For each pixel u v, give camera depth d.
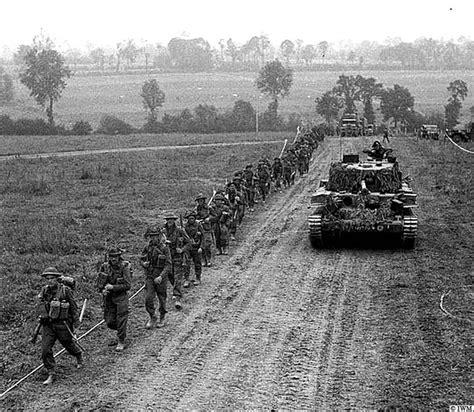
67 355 10.96
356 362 10.24
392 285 14.28
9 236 20.25
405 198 17.84
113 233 20.50
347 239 19.25
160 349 11.09
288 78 97.44
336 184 19.00
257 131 79.81
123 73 185.12
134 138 71.44
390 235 18.34
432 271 15.31
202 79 168.50
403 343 10.89
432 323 11.75
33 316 12.85
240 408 8.85
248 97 133.75
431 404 8.73
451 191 27.11
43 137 74.31
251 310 12.98
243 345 11.13
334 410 8.70
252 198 24.62
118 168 39.53
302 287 14.48
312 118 101.81
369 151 21.92
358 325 11.90
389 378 9.60
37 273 16.06
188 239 13.76
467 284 14.13
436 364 9.98
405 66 193.62
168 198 27.84
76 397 9.36
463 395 8.96
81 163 44.00
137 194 29.31
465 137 58.09
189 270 14.69
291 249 18.33
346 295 13.76
